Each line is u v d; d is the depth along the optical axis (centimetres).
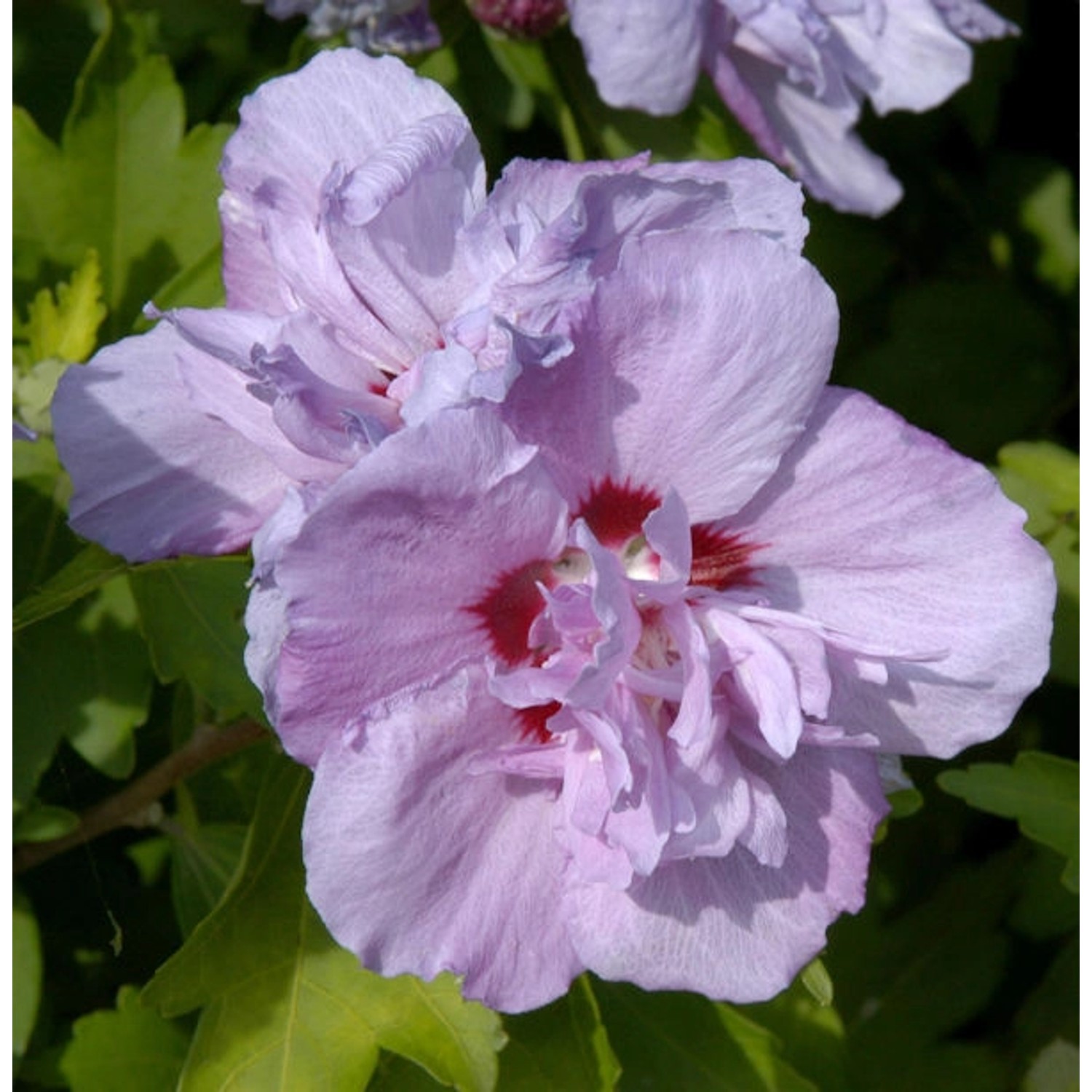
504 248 23
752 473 22
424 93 24
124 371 25
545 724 23
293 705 21
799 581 23
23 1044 30
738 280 21
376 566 21
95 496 25
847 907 24
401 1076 29
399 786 22
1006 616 23
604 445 22
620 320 21
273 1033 27
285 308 25
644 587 22
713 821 22
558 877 23
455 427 21
